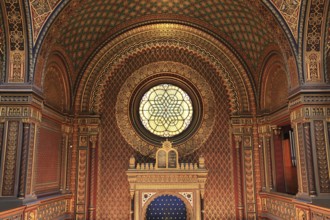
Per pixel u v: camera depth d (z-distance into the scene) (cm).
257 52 1291
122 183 1262
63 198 1168
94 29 1272
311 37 925
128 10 1264
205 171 1161
